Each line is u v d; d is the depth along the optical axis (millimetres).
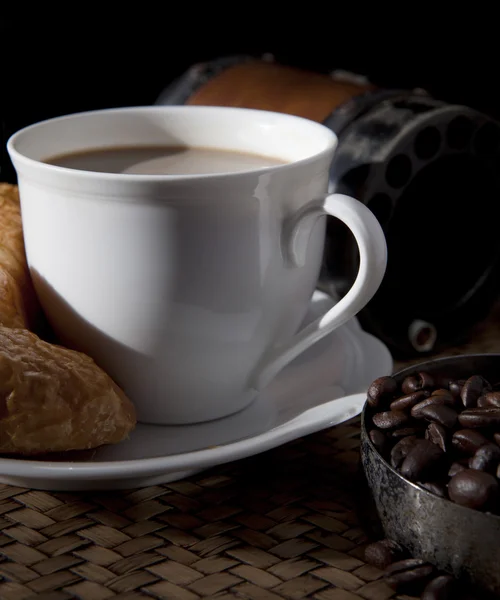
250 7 632
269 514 381
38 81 576
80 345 402
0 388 365
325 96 505
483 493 339
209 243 379
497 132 488
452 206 497
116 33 601
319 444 417
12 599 347
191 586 353
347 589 354
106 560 362
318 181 396
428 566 349
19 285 412
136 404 408
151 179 368
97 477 362
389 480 354
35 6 566
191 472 394
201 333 391
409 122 467
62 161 422
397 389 385
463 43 614
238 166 422
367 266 388
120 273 383
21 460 367
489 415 360
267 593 352
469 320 510
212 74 554
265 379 410
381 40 625
